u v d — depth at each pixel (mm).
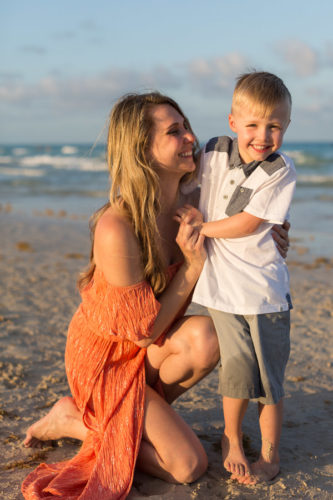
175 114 2418
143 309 2369
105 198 19516
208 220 2611
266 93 2395
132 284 2373
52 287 6469
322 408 3271
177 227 2697
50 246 9844
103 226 2359
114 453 2291
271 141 2449
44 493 2234
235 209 2514
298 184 22812
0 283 6617
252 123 2441
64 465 2484
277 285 2471
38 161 47875
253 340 2416
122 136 2385
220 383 2480
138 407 2385
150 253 2377
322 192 19469
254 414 3195
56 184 26688
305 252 8977
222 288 2467
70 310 5504
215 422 3047
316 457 2664
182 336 2504
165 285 2549
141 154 2377
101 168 37969
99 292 2457
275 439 2504
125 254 2334
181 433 2387
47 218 14312
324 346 4434
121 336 2408
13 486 2395
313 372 3873
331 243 9766
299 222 12422
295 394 3490
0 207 17281
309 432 2955
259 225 2496
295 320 5199
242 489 2344
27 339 4539
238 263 2482
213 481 2420
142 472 2477
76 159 46969
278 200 2461
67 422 2682
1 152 72375
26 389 3477
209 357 2477
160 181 2506
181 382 2621
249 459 2639
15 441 2826
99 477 2225
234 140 2627
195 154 2725
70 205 17562
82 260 8367
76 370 2523
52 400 3318
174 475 2361
